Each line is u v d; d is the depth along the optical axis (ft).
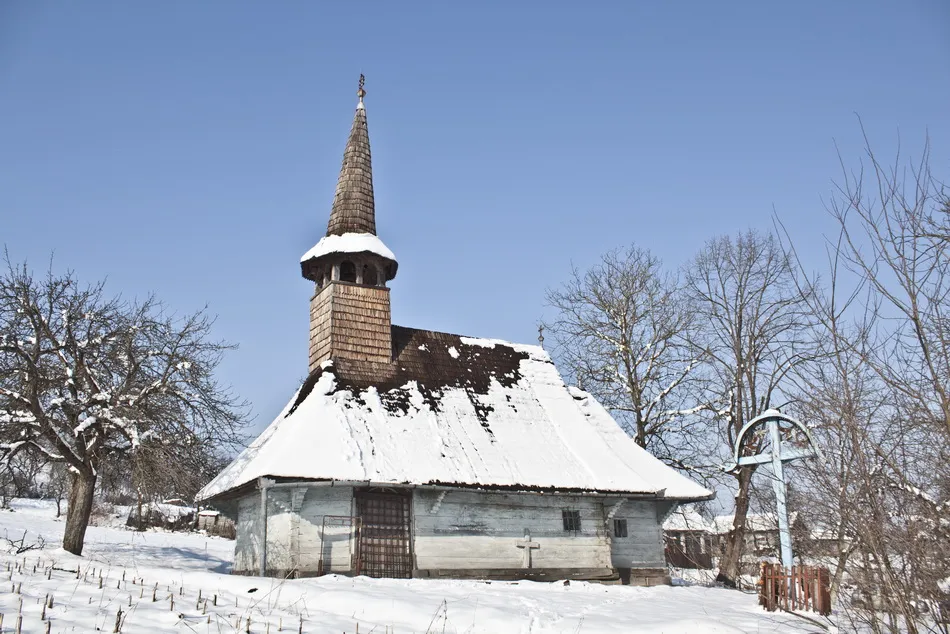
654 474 92.38
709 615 54.24
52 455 74.74
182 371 79.05
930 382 27.55
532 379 99.40
